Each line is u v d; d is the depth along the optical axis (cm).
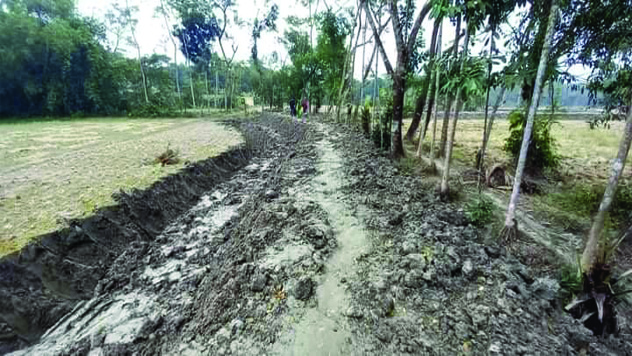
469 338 270
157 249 545
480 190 641
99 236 498
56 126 1919
